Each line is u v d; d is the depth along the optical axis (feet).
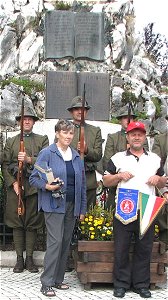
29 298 16.69
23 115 19.43
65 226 17.70
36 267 20.34
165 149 20.49
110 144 20.77
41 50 43.80
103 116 38.22
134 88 42.88
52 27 40.68
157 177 17.33
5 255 21.13
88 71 41.06
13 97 40.34
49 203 17.16
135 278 17.56
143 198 17.15
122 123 20.94
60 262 17.85
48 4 44.57
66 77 38.50
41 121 37.81
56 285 17.95
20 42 44.91
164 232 20.45
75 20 40.55
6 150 20.70
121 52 44.01
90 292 17.60
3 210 22.06
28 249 20.29
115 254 17.43
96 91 38.37
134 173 17.40
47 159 17.33
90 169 20.49
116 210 17.34
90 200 20.89
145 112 41.57
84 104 19.61
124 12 44.62
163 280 18.07
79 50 40.57
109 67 43.75
